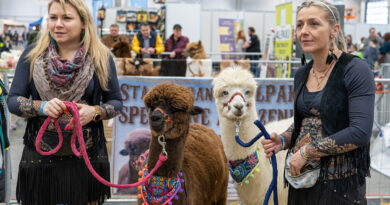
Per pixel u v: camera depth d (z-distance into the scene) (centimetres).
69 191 240
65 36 235
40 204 239
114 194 432
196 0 1369
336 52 210
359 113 191
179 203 247
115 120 432
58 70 230
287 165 222
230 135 312
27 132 240
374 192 460
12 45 1588
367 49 1212
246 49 1454
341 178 202
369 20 2319
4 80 397
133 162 435
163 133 229
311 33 204
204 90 440
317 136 208
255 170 310
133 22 1105
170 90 232
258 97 445
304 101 214
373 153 473
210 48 1617
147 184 243
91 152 246
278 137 229
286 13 970
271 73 761
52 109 213
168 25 1194
